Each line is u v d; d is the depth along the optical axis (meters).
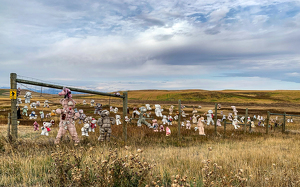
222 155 8.04
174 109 45.47
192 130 17.92
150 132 15.13
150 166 4.87
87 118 11.12
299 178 5.28
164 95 120.69
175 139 13.57
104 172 4.27
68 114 9.60
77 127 14.87
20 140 8.97
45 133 10.81
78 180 4.17
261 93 125.75
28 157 6.59
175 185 3.54
